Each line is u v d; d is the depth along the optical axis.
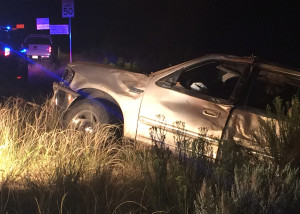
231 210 3.54
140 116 6.09
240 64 5.92
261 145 4.88
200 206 3.88
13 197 4.21
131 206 4.46
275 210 3.54
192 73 6.17
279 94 5.73
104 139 5.96
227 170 4.30
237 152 4.70
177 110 5.83
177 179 4.11
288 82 5.71
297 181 3.83
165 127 5.84
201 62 6.05
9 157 5.12
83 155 5.41
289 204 3.62
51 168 5.02
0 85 12.56
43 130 6.32
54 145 5.62
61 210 3.96
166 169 4.35
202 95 5.86
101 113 6.51
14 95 11.09
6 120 6.15
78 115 6.66
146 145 6.02
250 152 4.90
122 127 6.48
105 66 6.82
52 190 4.38
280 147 4.68
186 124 5.70
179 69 6.11
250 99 5.66
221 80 6.01
